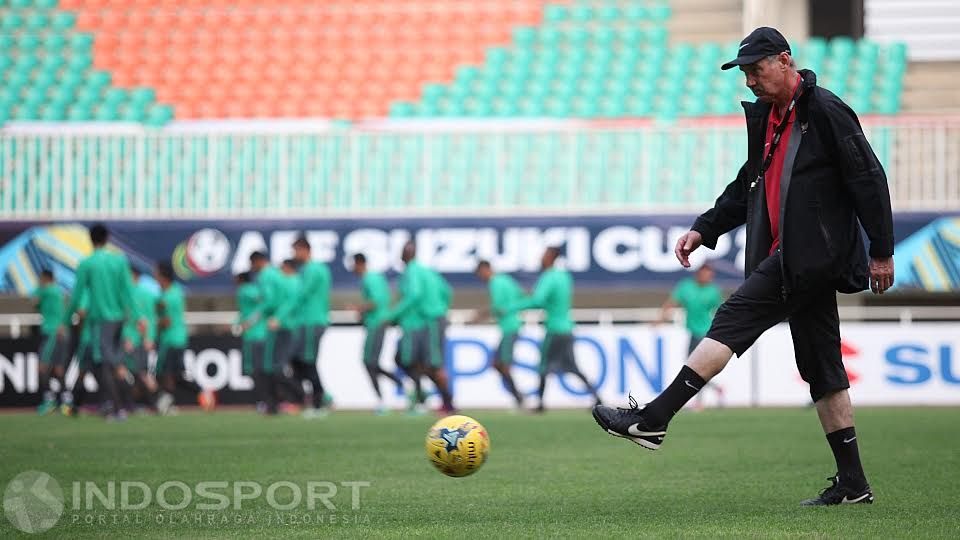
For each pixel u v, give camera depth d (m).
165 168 71.69
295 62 93.75
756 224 20.00
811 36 107.25
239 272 68.94
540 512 19.94
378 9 97.44
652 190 71.75
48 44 95.62
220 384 69.19
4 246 70.31
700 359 19.47
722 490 23.45
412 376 59.88
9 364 68.94
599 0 97.38
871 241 19.12
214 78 92.75
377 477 26.19
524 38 94.44
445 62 92.81
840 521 18.31
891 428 42.84
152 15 97.19
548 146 73.19
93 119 89.75
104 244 53.34
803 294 19.44
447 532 17.31
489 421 50.78
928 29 93.62
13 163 71.44
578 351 68.00
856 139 18.97
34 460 30.61
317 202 72.12
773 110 19.81
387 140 72.62
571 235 68.62
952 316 68.12
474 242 69.00
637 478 25.97
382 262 69.25
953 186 69.00
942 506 20.31
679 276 68.06
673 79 89.56
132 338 63.75
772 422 48.91
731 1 95.75
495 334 68.81
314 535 17.14
